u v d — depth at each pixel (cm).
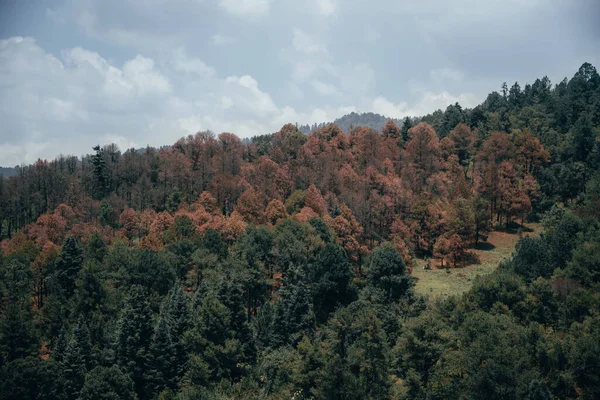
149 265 7831
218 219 10406
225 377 5881
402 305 6956
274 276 9106
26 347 6259
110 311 7212
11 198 12800
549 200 12762
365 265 9006
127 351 5959
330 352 5288
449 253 10688
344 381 4969
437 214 11469
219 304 6234
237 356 5944
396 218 11581
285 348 6131
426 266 10625
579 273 6738
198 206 11644
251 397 5434
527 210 12031
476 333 5391
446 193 12800
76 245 8056
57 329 7038
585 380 5056
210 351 5878
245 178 13238
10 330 6184
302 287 6844
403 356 5272
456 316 6247
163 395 5397
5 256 9025
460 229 10975
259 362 6150
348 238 9994
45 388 5547
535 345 5291
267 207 11106
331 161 13425
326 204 11450
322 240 9112
